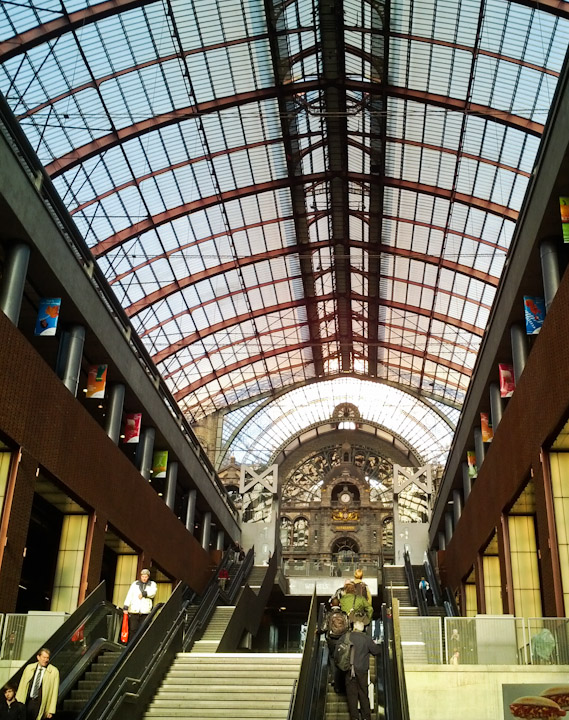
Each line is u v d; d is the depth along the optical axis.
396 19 35.06
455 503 47.41
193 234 48.94
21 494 22.09
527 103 36.28
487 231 46.81
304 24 36.34
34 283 25.56
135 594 19.09
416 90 38.09
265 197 48.03
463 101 37.62
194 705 15.77
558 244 24.44
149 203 44.44
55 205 26.00
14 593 21.38
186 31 35.03
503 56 34.72
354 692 14.08
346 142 44.00
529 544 29.22
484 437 35.72
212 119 40.81
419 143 41.94
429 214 47.97
